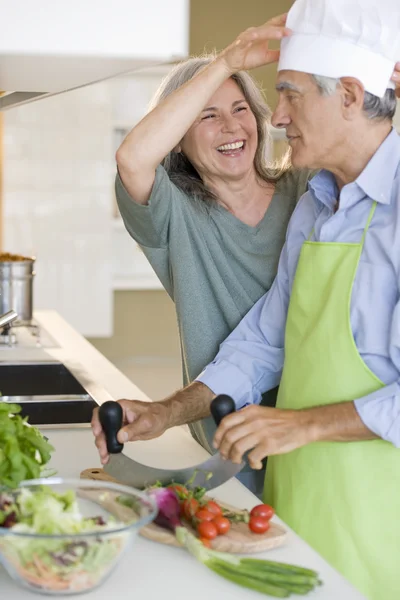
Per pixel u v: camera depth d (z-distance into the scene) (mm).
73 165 7500
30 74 1723
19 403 2707
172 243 2391
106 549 1346
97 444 1862
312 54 1812
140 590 1414
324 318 1891
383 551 1853
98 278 7688
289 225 2189
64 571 1340
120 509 1480
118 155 2209
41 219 7527
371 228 1870
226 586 1438
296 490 1930
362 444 1836
